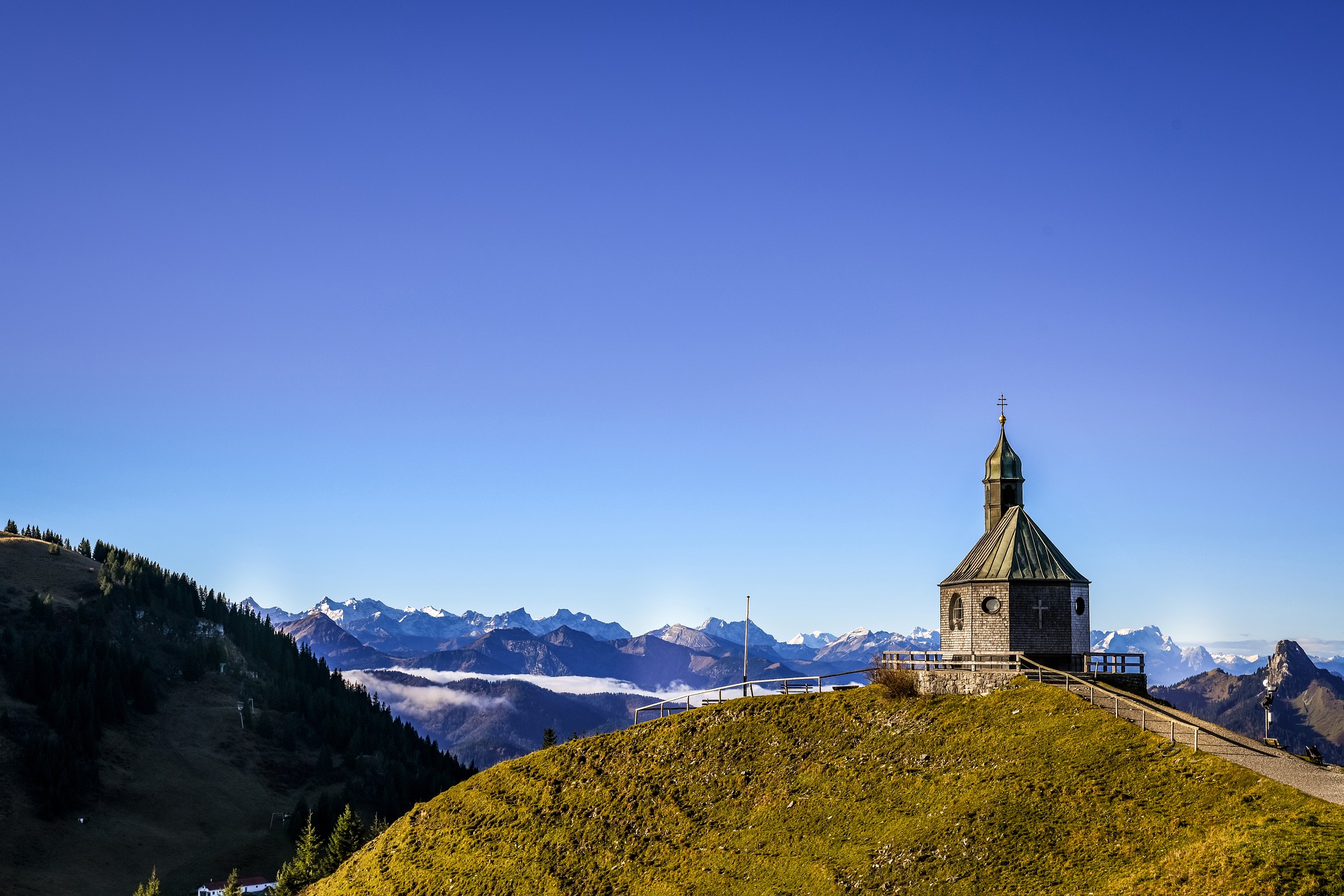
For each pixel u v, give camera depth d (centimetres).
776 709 9500
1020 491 10188
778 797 8200
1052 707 7888
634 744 9850
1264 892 4962
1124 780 6612
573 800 9406
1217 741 6900
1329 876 4919
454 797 10488
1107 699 7962
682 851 7962
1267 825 5506
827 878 6825
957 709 8444
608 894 7844
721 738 9356
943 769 7669
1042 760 7188
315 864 15012
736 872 7381
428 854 9706
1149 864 5681
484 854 9231
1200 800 6134
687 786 8869
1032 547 9381
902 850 6781
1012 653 9038
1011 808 6712
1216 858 5356
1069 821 6406
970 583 9400
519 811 9638
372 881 9850
